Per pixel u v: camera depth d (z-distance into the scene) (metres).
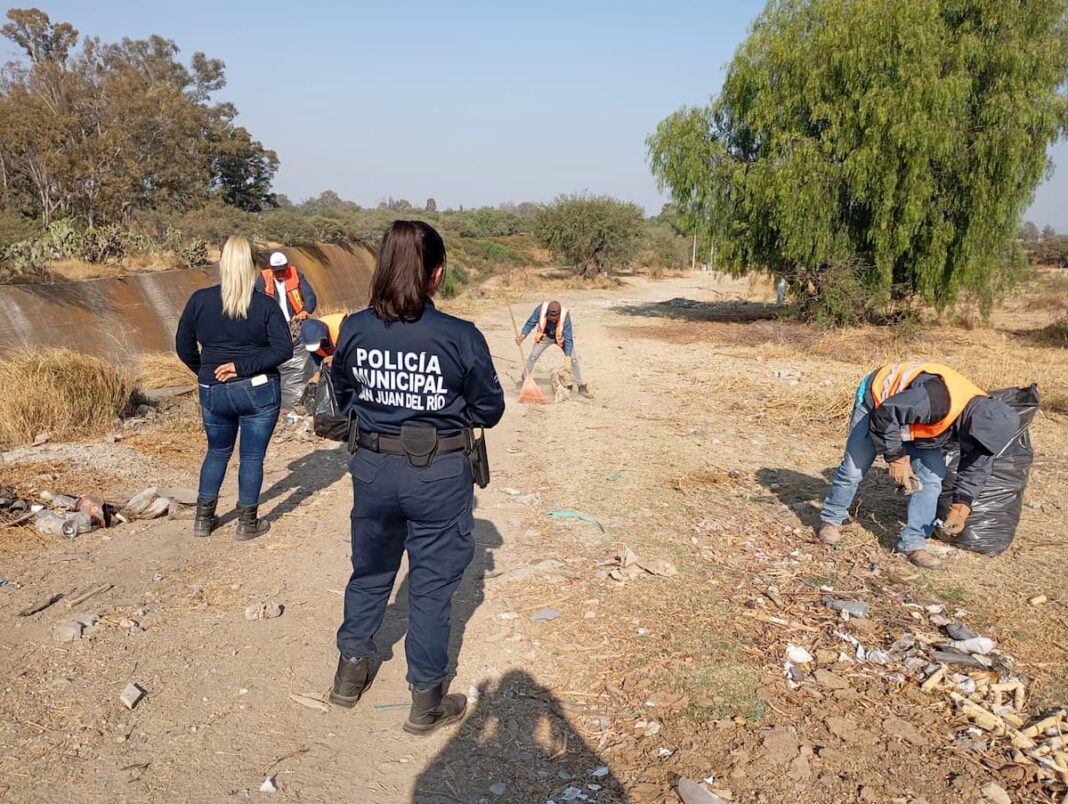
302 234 31.22
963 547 5.00
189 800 2.62
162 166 29.77
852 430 4.98
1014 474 4.93
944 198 17.45
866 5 17.53
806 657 3.66
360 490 2.94
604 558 4.77
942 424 4.54
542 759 2.93
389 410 2.87
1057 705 3.35
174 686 3.28
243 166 52.66
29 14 39.69
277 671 3.44
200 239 25.42
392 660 3.59
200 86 53.41
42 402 7.18
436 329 2.80
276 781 2.75
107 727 2.98
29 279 17.50
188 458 6.73
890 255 17.89
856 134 17.77
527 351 15.07
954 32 17.45
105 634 3.66
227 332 4.59
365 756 2.92
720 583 4.45
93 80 28.78
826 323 18.39
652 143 21.53
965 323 19.64
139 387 8.99
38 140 25.92
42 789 2.62
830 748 3.00
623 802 2.70
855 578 4.61
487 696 3.31
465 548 3.02
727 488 6.28
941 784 2.82
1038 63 16.73
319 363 6.06
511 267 50.94
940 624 4.04
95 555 4.59
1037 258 47.88
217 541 4.91
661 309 26.62
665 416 9.07
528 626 3.89
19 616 3.78
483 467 3.03
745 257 20.70
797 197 18.08
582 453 7.28
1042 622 4.09
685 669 3.52
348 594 3.21
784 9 19.72
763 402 9.93
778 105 19.23
